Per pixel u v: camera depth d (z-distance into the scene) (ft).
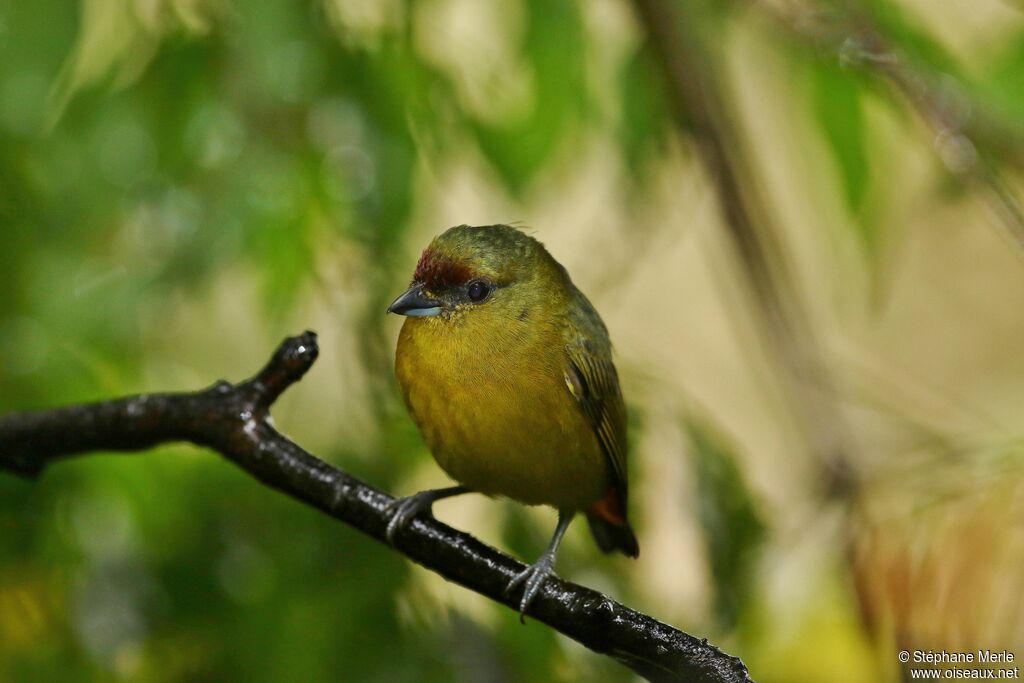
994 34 35.53
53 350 33.50
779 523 35.94
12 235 33.30
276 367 27.43
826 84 35.83
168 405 27.58
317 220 33.40
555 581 26.20
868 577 28.04
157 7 32.96
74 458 33.32
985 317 61.93
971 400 59.88
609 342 32.94
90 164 32.68
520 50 34.78
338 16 33.32
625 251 41.32
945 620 27.14
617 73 38.47
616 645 24.91
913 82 34.22
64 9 30.37
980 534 27.25
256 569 33.04
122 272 32.99
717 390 59.31
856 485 29.63
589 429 31.40
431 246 31.22
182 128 32.55
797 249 52.95
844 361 56.59
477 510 43.78
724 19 38.58
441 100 34.53
